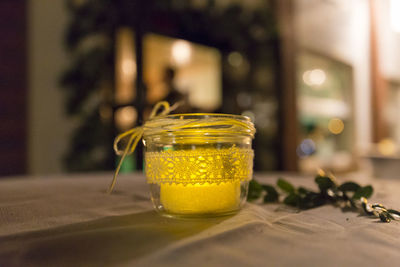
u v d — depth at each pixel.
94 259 0.27
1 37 1.99
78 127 2.15
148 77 2.80
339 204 0.49
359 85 4.09
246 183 0.44
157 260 0.26
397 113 4.50
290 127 3.11
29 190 0.67
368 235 0.33
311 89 3.78
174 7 2.37
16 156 2.04
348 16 3.91
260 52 2.97
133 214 0.44
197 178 0.40
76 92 2.13
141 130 0.44
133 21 2.22
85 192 0.64
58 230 0.35
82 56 2.14
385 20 4.11
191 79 3.44
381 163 2.10
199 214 0.40
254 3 2.81
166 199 0.41
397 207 0.48
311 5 3.41
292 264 0.25
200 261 0.26
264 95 3.01
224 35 2.62
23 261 0.27
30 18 2.07
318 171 0.57
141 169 2.18
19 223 0.39
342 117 4.05
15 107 2.04
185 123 0.39
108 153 2.20
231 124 0.40
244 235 0.32
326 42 3.62
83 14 2.15
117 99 2.25
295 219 0.40
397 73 4.25
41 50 2.10
